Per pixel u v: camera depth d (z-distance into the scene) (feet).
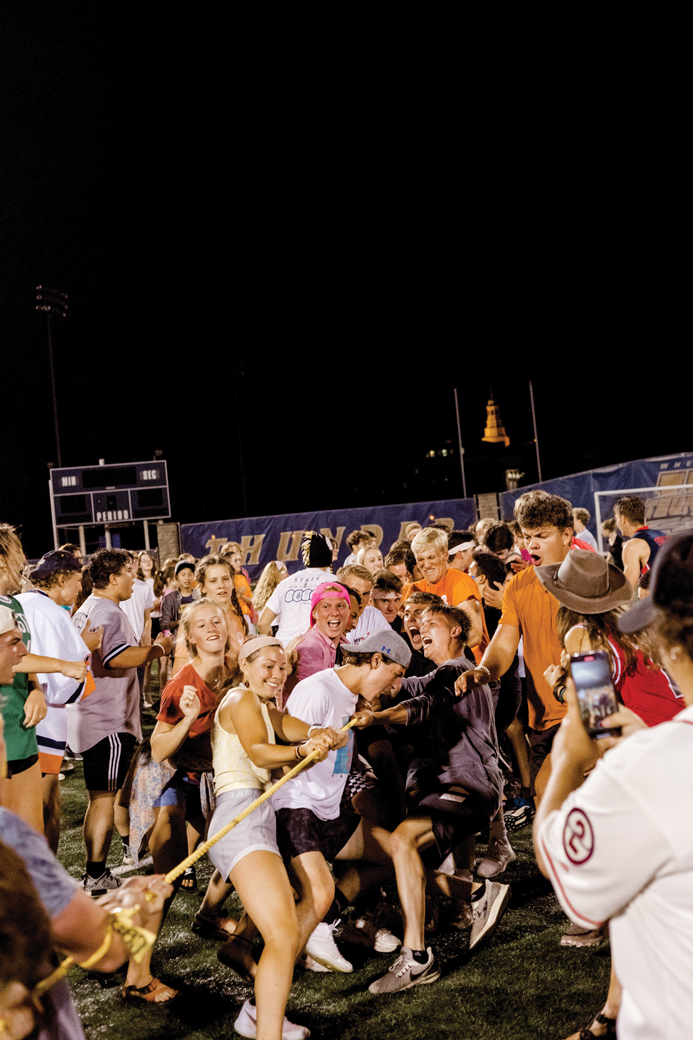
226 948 11.07
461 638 13.35
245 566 48.32
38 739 14.32
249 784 10.33
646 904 4.09
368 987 11.46
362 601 18.11
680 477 40.78
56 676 13.84
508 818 17.75
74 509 66.44
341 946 12.56
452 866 13.87
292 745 11.05
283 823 10.96
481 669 12.48
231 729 10.59
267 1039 8.66
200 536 48.39
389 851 11.82
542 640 12.39
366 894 12.65
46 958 4.45
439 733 12.46
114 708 15.31
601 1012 9.43
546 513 12.33
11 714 11.89
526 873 15.02
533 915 13.24
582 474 42.19
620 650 9.20
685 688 4.42
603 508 41.78
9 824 4.77
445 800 11.99
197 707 11.86
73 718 15.10
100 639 15.19
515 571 21.95
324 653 14.33
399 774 14.39
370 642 11.78
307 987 11.61
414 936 11.31
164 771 12.60
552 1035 9.79
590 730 4.79
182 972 12.40
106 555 16.20
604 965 11.36
